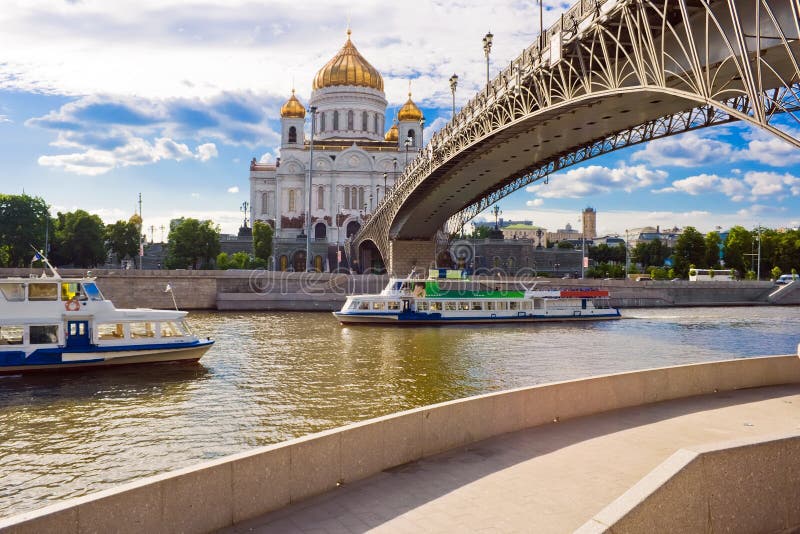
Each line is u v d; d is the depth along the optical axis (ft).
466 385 101.40
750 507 22.95
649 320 225.76
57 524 22.16
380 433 33.47
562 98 134.51
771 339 168.04
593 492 29.78
